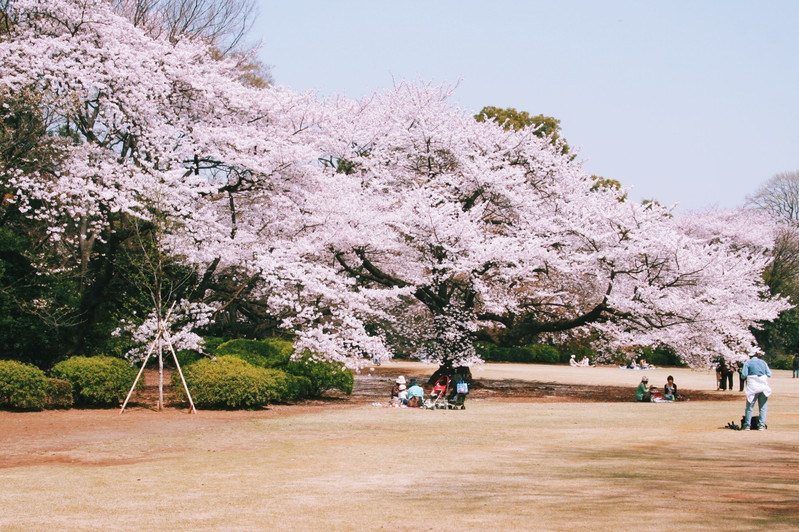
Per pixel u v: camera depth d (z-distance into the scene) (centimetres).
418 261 2764
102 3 2125
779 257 5741
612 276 2598
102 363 1831
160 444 1231
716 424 1540
